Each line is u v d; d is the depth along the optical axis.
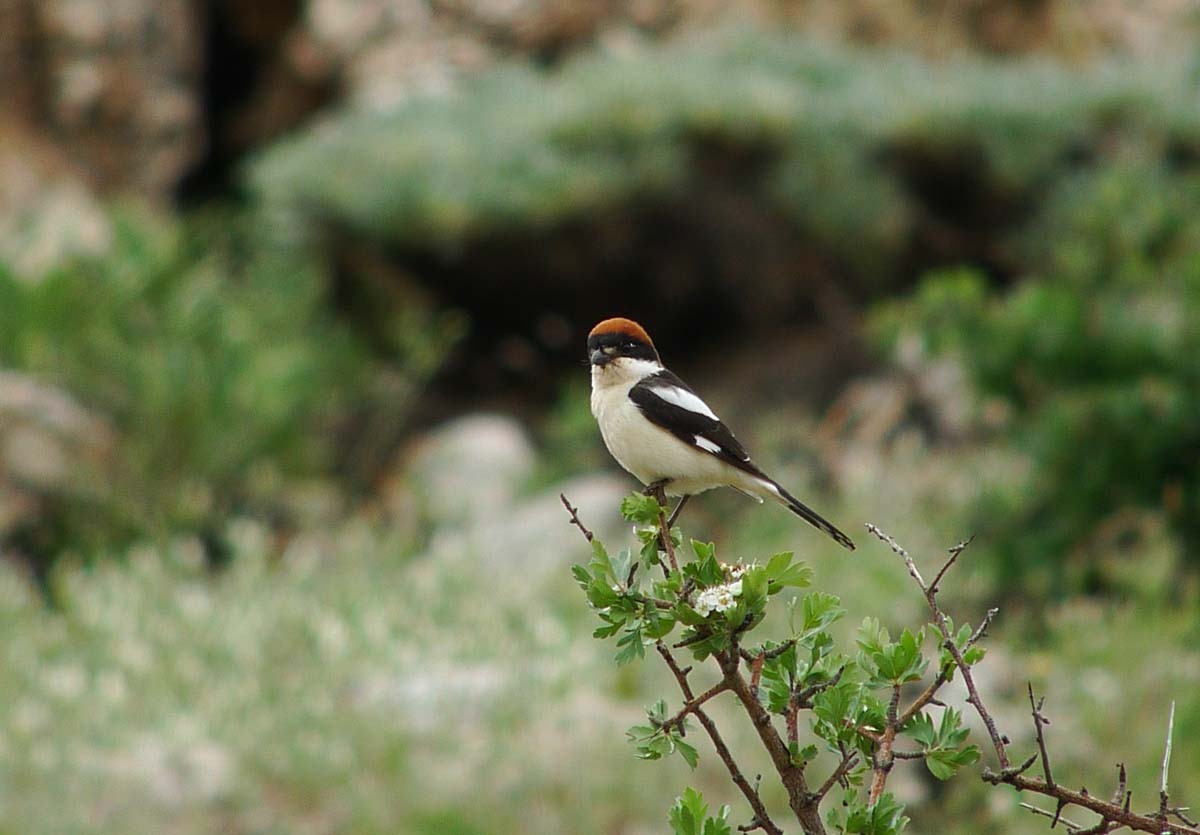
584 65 19.33
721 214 17.59
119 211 18.31
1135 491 12.12
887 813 3.46
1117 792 3.55
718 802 8.94
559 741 9.52
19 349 15.14
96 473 14.09
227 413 15.13
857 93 18.06
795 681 3.65
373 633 11.16
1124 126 17.64
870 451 15.70
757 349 17.98
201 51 21.72
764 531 13.96
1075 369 12.44
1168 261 13.07
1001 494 12.44
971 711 9.29
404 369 17.75
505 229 17.33
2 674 10.41
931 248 17.84
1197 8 21.92
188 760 9.23
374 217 17.44
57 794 8.74
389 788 9.04
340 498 15.90
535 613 11.83
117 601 11.62
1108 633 10.85
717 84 17.72
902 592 11.70
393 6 21.59
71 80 20.03
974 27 20.95
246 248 19.64
